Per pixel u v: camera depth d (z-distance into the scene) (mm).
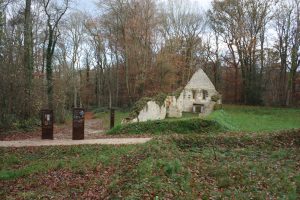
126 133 23094
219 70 69188
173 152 14789
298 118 39688
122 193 9367
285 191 10812
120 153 14852
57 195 10203
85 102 72000
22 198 10062
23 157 15469
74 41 62250
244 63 59844
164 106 37656
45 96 33156
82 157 15008
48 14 36344
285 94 60812
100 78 70875
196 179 11430
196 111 49812
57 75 55156
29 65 28031
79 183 11195
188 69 65375
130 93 58562
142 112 28641
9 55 26609
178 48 64750
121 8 56750
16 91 26281
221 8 59906
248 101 59125
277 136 17891
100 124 39562
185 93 50625
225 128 22969
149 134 22203
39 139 20625
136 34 56938
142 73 56406
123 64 63062
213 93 50531
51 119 20703
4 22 27562
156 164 11758
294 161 14367
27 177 12406
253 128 27156
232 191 10680
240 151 16078
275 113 45938
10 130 24344
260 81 59656
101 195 9703
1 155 15547
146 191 9352
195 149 16281
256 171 12734
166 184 10031
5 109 25359
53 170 13016
